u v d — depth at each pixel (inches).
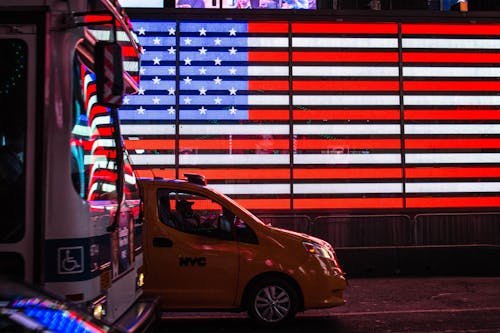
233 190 537.0
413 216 546.3
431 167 554.3
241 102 539.8
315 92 546.0
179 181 315.3
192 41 539.2
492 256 493.4
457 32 561.0
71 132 166.9
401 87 553.9
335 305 303.4
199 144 537.0
